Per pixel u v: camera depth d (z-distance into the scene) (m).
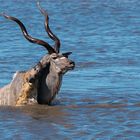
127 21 135.88
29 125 56.59
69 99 66.38
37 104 63.66
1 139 52.59
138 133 53.91
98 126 55.94
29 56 92.44
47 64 63.31
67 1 171.00
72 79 76.00
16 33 116.75
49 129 55.25
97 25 130.25
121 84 73.31
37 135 53.53
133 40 107.94
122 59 89.44
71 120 58.12
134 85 72.75
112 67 83.44
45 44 62.97
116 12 151.00
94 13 149.75
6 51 96.94
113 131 54.47
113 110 61.47
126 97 67.06
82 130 54.81
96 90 70.50
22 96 63.44
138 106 62.97
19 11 153.75
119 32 119.38
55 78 63.31
